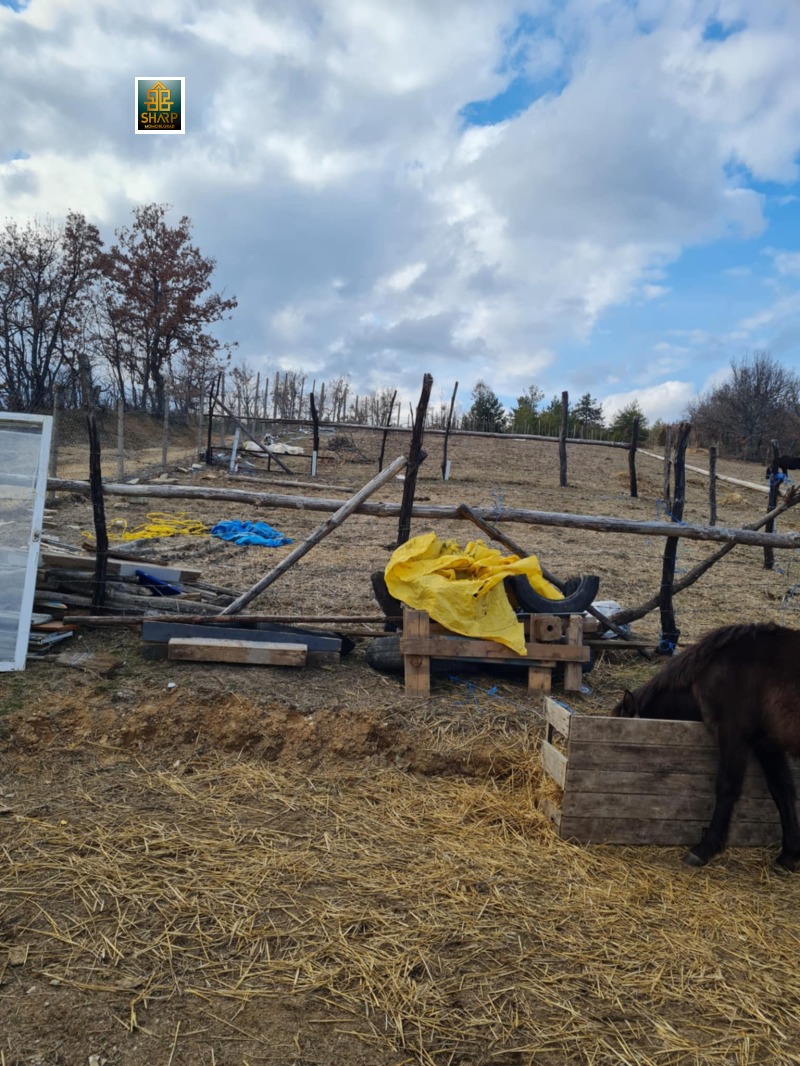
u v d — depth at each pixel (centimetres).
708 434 4053
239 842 407
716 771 435
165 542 1084
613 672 649
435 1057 274
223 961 316
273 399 4200
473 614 552
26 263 3388
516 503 1803
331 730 514
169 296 3650
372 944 332
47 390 3494
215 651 569
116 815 425
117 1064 262
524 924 354
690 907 379
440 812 456
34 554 558
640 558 1243
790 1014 309
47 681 533
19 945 317
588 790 429
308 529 1335
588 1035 290
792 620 883
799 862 420
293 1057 270
